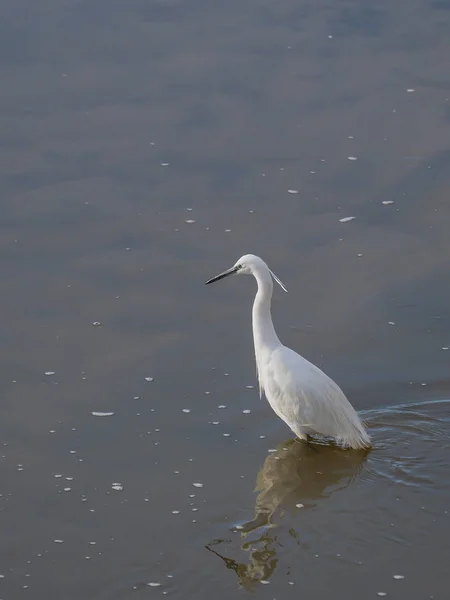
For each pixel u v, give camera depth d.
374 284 15.56
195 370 13.61
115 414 12.70
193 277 15.86
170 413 12.75
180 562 10.14
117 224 17.30
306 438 12.34
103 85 22.03
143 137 20.16
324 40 24.12
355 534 10.53
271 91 21.89
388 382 13.29
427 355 13.82
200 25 24.86
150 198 18.12
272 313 14.90
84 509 10.99
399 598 9.50
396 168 19.06
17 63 22.88
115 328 14.57
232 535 10.55
